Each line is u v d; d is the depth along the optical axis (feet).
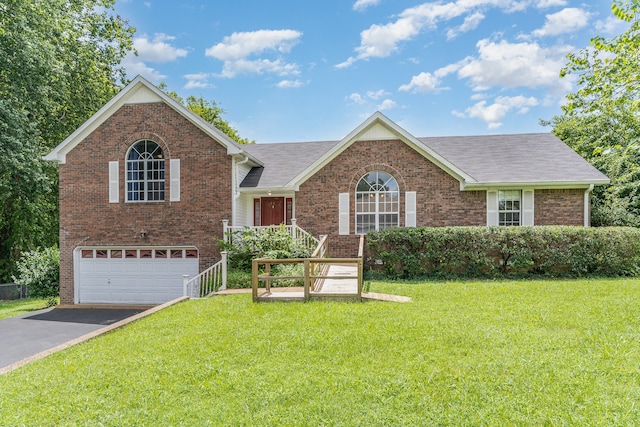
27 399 15.97
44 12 59.21
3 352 30.01
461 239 42.09
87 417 14.39
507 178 47.50
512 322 23.66
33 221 72.84
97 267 51.90
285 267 42.22
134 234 50.83
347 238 50.52
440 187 49.19
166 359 19.70
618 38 28.04
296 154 61.26
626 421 12.67
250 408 14.56
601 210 56.65
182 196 50.19
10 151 56.59
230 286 41.04
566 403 13.98
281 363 18.58
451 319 24.45
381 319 24.93
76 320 42.14
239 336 22.70
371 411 13.98
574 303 27.91
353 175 50.60
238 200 51.83
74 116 74.79
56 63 62.28
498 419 13.19
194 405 14.96
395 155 50.01
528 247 41.73
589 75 30.40
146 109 50.85
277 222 55.47
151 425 13.66
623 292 31.50
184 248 50.49
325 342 21.03
